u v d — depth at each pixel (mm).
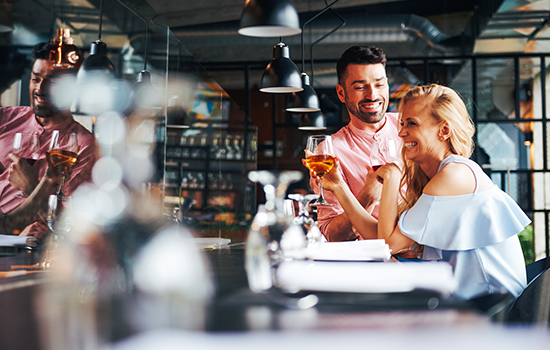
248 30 1338
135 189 1617
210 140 3854
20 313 529
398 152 1654
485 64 5582
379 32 5383
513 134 5621
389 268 704
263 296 606
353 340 408
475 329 446
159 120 1948
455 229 1073
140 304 580
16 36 2799
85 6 2715
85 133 2381
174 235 736
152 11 2070
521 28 5098
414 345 395
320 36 5395
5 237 1562
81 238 706
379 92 2789
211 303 574
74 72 2660
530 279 1199
